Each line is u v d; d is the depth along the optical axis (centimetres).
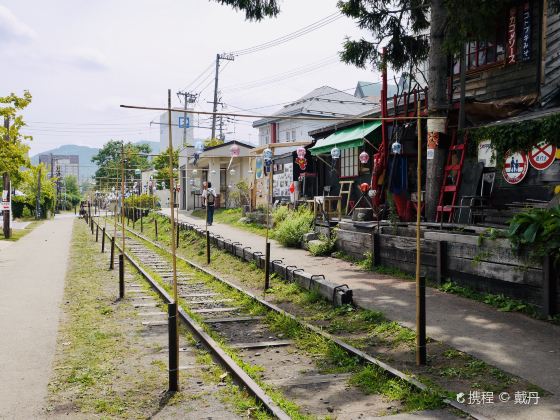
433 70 1270
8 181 2838
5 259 1858
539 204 1030
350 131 1719
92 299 1080
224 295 1116
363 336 732
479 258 865
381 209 1423
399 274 1094
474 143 1281
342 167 1928
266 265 1120
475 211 1177
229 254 1638
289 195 2280
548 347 617
